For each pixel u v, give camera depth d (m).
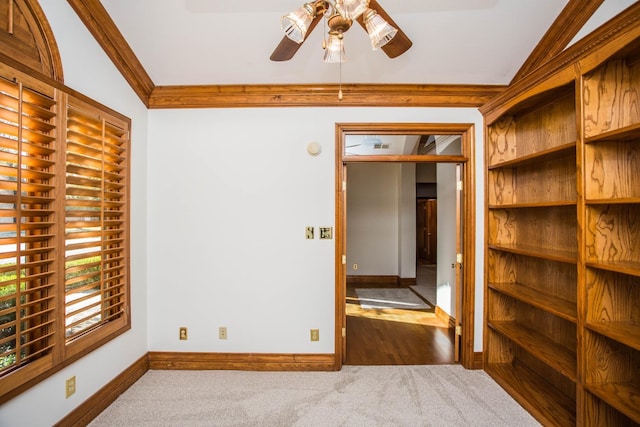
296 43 1.72
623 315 1.76
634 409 1.50
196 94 2.80
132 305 2.58
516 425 2.04
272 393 2.40
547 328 2.39
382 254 6.68
